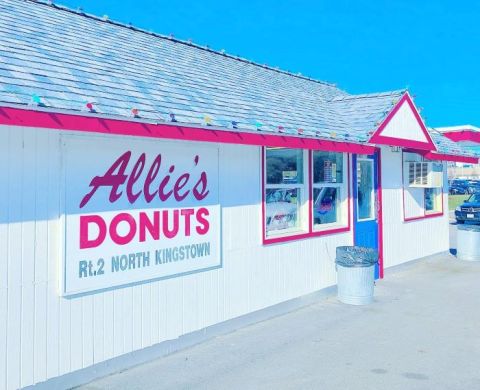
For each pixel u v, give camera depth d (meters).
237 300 7.25
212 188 6.83
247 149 7.44
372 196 11.00
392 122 10.32
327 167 9.43
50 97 4.72
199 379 5.43
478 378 5.47
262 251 7.71
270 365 5.84
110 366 5.54
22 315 4.78
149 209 5.96
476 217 22.62
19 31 6.33
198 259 6.60
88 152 5.34
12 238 4.73
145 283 5.93
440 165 12.64
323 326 7.41
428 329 7.26
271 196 8.17
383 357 6.11
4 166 4.67
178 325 6.34
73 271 5.18
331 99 11.98
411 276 11.34
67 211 5.14
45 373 4.95
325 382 5.36
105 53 7.11
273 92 9.84
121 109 5.25
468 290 9.88
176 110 6.02
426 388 5.21
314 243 8.87
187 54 9.64
